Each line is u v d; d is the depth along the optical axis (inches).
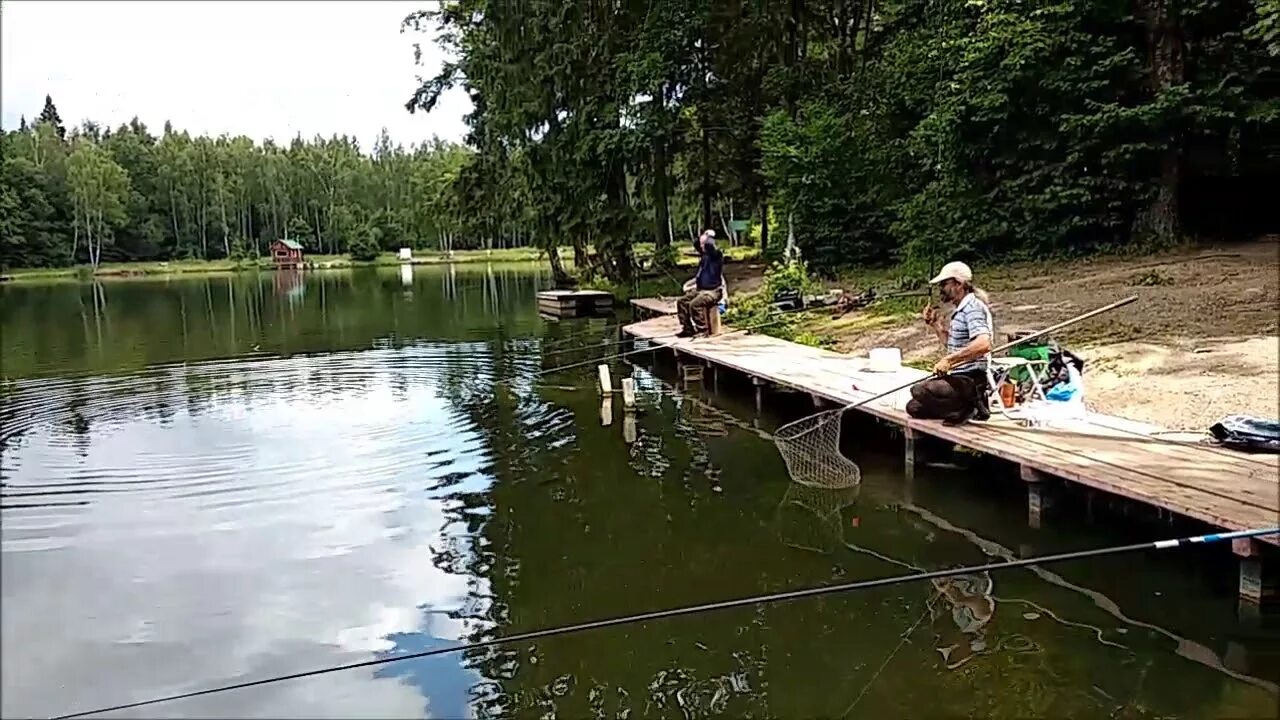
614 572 211.2
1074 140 589.9
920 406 273.1
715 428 355.6
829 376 361.7
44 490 280.5
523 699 157.2
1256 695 147.7
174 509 261.1
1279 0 432.5
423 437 343.9
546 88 844.0
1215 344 341.7
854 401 306.5
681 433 347.6
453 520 249.4
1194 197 604.7
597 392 436.8
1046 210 609.0
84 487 283.1
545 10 828.0
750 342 482.0
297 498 270.2
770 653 171.0
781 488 272.8
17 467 307.4
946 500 255.8
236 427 365.7
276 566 217.5
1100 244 608.4
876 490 267.4
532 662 169.8
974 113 619.5
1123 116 553.0
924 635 174.9
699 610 168.1
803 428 294.0
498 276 1626.5
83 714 151.4
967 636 173.3
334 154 3157.0
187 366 539.5
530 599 197.3
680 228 1651.1
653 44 807.1
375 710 153.6
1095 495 235.6
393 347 615.5
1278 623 171.9
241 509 260.8
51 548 230.4
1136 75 577.3
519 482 284.4
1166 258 544.7
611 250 874.8
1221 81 543.2
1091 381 323.6
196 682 163.2
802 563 213.6
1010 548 217.9
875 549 220.8
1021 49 582.9
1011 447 239.5
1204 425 262.7
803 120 796.6
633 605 193.3
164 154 2723.9
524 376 487.2
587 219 849.5
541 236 898.1
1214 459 221.5
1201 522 199.9
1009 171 637.9
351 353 585.3
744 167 977.5
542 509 257.8
